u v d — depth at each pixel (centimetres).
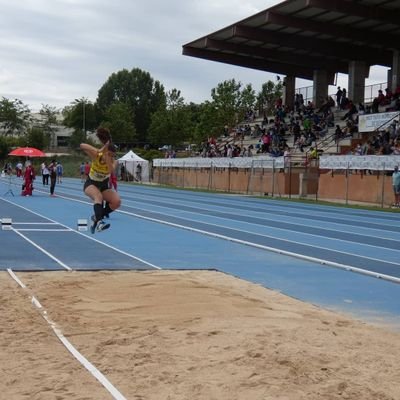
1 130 11581
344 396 467
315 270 1177
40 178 6875
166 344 607
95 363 546
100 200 971
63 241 1499
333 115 4609
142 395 464
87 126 10931
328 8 3725
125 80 11850
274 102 6319
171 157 6462
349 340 641
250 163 4291
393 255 1429
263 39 4559
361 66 4934
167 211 2600
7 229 1723
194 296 853
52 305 791
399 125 3541
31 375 510
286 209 2883
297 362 544
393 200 3188
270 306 815
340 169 3497
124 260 1234
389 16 3853
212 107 7588
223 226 2006
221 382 493
